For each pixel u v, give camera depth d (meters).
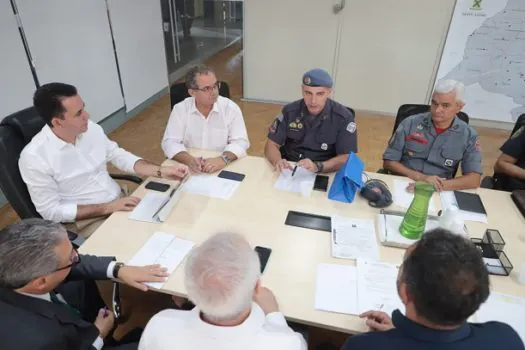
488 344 0.78
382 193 1.61
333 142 2.06
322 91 1.85
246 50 4.49
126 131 3.97
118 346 1.34
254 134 3.92
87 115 1.70
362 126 4.13
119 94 4.00
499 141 3.84
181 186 1.71
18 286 0.99
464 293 0.72
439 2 3.70
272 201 1.64
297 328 1.30
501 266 1.27
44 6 2.86
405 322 0.80
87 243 1.38
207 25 5.68
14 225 1.04
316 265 1.28
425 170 2.02
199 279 0.74
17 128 1.66
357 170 1.65
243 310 0.77
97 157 1.88
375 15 3.92
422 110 2.20
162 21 4.70
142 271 1.23
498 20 3.62
